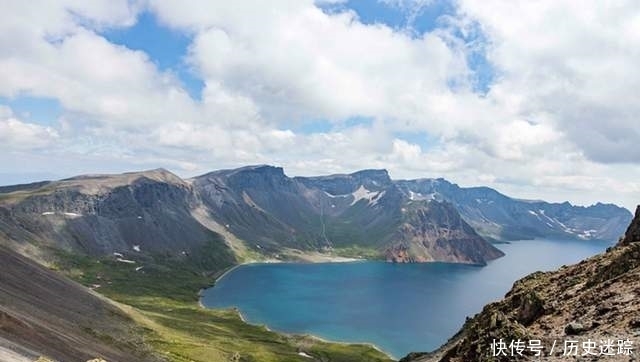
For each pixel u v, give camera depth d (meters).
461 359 50.66
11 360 65.44
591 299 50.75
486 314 68.12
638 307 42.66
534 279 79.00
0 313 89.94
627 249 57.25
